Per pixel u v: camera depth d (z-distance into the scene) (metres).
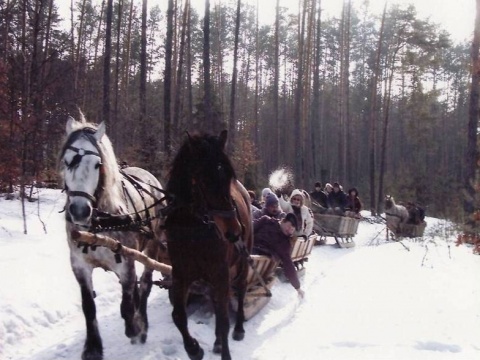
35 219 12.73
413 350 6.10
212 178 5.11
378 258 13.54
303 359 5.73
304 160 34.41
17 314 6.38
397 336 6.62
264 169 48.94
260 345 6.28
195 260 5.30
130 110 29.50
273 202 9.22
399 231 20.08
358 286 9.68
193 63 49.12
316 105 34.84
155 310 7.61
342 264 12.49
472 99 19.00
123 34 37.81
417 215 20.61
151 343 6.11
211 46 46.62
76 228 5.25
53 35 17.34
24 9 12.32
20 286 7.21
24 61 11.71
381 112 58.50
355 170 56.34
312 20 35.34
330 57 54.25
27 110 11.32
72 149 5.20
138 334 6.01
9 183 13.45
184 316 5.31
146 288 6.70
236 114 47.53
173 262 5.40
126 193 6.10
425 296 8.80
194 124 23.98
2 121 11.45
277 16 33.91
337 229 16.12
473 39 16.92
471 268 11.86
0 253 8.73
